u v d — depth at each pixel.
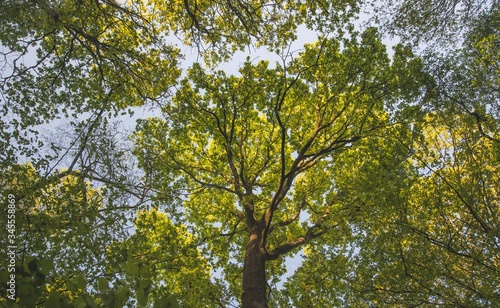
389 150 11.46
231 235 13.05
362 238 10.91
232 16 10.73
